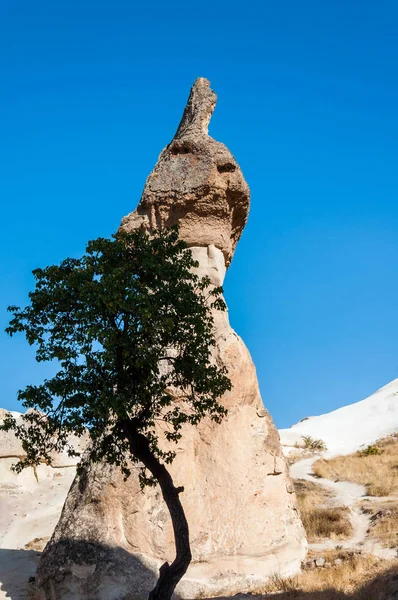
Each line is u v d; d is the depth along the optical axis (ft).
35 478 81.51
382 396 192.65
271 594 45.21
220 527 51.42
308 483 89.40
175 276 41.88
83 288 39.47
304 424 179.11
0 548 66.13
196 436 54.29
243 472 54.08
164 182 62.28
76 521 50.29
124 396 38.27
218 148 62.90
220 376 42.57
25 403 39.14
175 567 38.09
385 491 77.71
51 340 39.75
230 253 65.00
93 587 47.11
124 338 39.09
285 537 53.06
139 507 50.52
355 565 48.21
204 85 69.26
